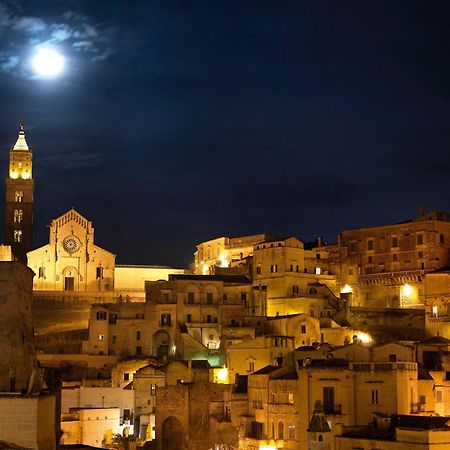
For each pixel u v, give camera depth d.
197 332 176.62
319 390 119.94
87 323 199.12
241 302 181.75
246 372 152.00
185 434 137.50
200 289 181.00
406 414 109.94
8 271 54.75
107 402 148.25
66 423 136.75
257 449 126.25
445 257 185.62
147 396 149.62
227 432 133.12
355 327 171.50
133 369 164.12
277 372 130.88
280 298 180.50
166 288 181.38
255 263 188.50
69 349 182.00
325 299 179.25
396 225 190.00
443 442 88.00
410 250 186.88
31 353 56.47
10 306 54.50
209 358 166.62
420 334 174.62
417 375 117.75
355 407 116.12
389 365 114.69
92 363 174.75
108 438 140.38
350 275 194.88
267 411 129.00
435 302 176.25
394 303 186.38
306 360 126.44
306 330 163.88
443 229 186.50
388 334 170.38
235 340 160.50
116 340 178.38
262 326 170.25
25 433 49.31
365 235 194.50
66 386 157.12
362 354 128.25
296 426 123.62
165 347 178.38
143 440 141.88
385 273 188.88
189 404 138.25
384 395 114.25
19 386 53.41
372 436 95.50
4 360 53.47
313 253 190.38
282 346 153.12
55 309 198.88
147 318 178.88
